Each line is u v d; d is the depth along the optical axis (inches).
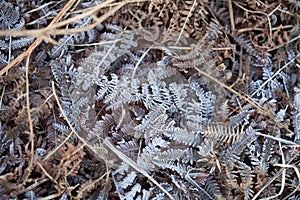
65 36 40.3
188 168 39.1
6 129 38.5
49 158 37.8
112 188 38.9
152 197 38.8
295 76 41.8
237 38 41.8
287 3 41.9
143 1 40.8
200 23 41.8
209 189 39.0
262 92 40.9
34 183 37.5
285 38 41.7
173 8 40.9
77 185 37.7
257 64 41.5
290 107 40.9
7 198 36.9
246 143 39.3
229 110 40.9
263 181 39.4
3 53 39.9
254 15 41.9
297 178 40.0
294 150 40.0
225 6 42.4
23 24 40.0
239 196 39.3
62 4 41.1
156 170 39.2
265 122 40.2
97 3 40.5
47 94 39.1
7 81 39.0
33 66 39.9
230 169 39.1
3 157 37.7
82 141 38.3
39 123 39.1
